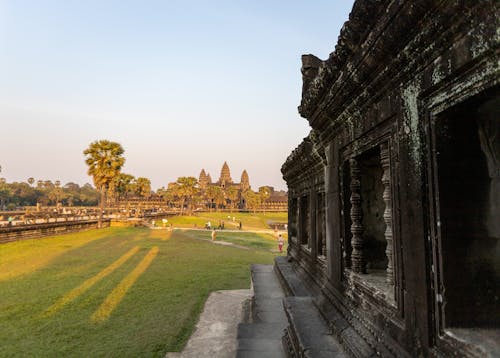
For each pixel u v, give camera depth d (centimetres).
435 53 221
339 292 467
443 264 221
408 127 265
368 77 323
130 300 1102
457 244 223
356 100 371
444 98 217
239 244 3225
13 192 10562
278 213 12988
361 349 334
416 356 248
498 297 221
